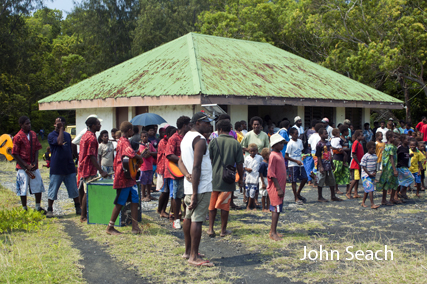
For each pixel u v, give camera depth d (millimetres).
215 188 5867
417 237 5781
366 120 18156
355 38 22672
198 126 5117
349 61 20609
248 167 7809
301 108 15508
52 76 37062
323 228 6340
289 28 25391
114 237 5730
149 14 37344
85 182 6613
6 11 27641
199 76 12133
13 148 6797
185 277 4305
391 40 20984
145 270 4500
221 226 6074
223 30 26203
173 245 5410
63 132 6941
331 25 23312
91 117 6668
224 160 5938
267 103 12586
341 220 6871
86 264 4699
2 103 26500
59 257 4840
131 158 5758
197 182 4590
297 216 7199
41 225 6297
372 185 7863
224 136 6121
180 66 13531
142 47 37938
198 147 4645
